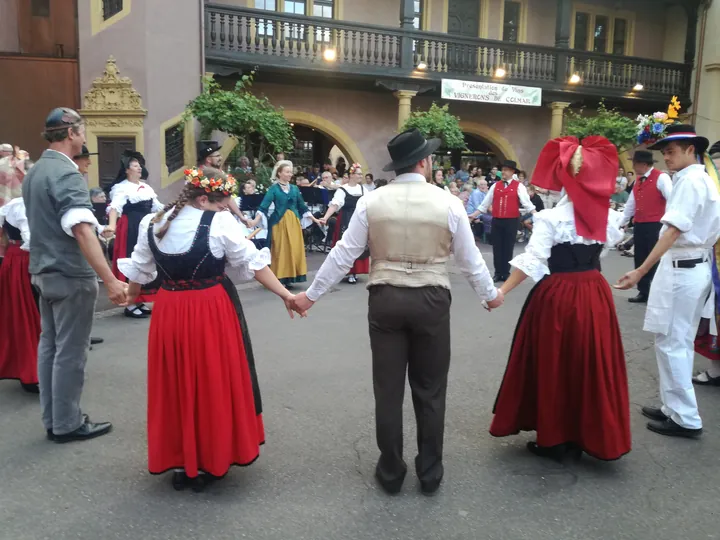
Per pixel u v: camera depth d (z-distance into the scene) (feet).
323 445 11.51
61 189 10.31
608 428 10.25
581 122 52.60
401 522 9.02
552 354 10.44
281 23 45.14
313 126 51.57
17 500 9.54
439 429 9.66
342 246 9.59
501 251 29.50
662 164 61.62
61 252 10.85
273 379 14.98
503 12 58.44
